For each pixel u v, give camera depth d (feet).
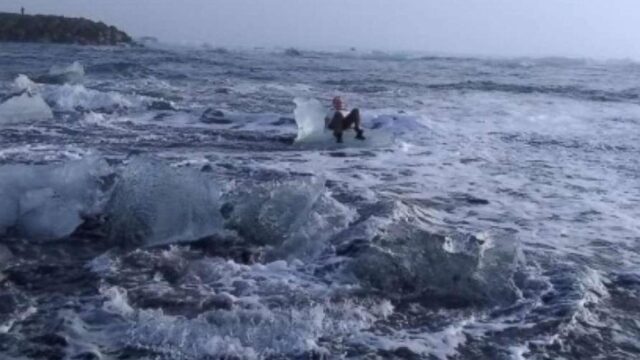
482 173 39.58
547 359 16.44
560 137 57.16
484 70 197.26
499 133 58.03
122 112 62.39
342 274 21.12
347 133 50.16
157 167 25.03
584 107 86.58
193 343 16.02
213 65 157.17
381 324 17.99
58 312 17.67
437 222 28.07
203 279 20.47
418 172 38.93
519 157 45.91
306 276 20.98
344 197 31.17
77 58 160.97
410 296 19.93
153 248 23.12
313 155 43.42
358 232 24.41
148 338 16.21
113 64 127.75
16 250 22.58
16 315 17.43
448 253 21.01
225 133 52.65
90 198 26.55
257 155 42.42
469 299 19.85
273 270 21.35
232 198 25.82
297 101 49.11
